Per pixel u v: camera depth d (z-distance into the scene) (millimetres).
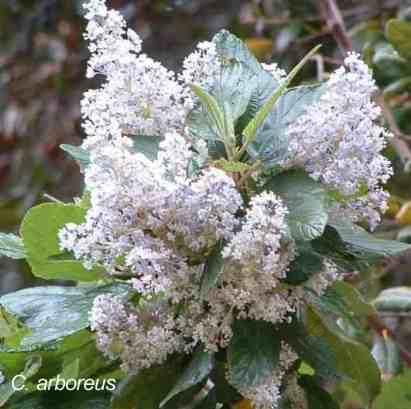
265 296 457
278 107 498
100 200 438
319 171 469
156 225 443
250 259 437
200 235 446
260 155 478
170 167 443
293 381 500
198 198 435
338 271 488
